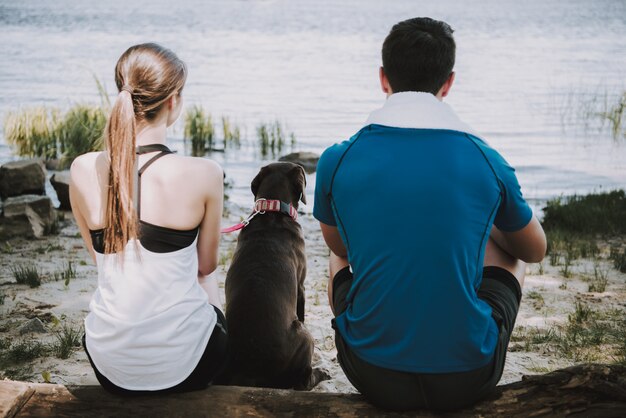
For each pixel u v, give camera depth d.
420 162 2.30
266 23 75.81
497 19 83.38
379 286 2.32
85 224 2.77
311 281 6.35
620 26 69.69
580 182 12.38
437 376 2.30
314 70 33.31
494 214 2.34
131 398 2.59
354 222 2.37
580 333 4.86
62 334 4.88
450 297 2.26
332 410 2.48
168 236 2.55
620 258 6.89
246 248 3.90
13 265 6.71
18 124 14.21
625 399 2.34
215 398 2.58
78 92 23.11
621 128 17.86
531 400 2.41
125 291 2.52
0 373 4.21
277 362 3.46
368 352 2.37
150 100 2.58
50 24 66.62
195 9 102.62
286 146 15.70
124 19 77.38
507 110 20.98
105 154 2.62
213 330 2.69
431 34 2.45
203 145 15.42
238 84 27.55
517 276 2.73
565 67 33.31
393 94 2.46
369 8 111.56
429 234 2.26
